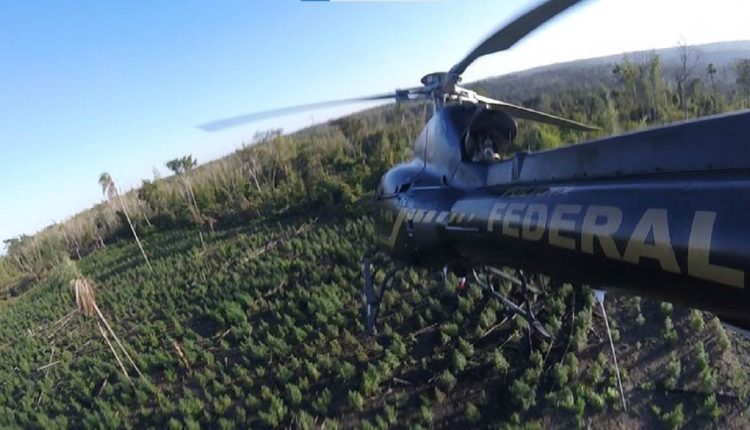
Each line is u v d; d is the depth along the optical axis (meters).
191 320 22.19
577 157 5.38
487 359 15.65
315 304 19.67
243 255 26.50
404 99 8.89
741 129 3.72
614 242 4.39
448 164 8.27
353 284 20.61
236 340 19.69
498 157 7.62
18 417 18.97
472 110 8.11
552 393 13.98
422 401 14.98
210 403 16.88
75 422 17.95
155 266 29.22
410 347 16.94
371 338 17.61
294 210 30.59
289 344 18.34
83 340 23.81
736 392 13.31
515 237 5.87
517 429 13.35
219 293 23.30
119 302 26.28
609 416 13.49
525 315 12.22
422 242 8.52
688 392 13.58
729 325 4.14
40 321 28.36
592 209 4.76
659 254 3.96
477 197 7.08
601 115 27.70
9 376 22.38
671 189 4.09
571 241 4.93
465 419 14.32
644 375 14.34
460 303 17.61
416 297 18.80
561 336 15.67
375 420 14.68
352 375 16.25
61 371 21.25
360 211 26.75
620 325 15.92
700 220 3.66
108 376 19.78
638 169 4.57
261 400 16.41
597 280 4.96
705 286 3.69
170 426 16.22
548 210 5.35
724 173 3.78
